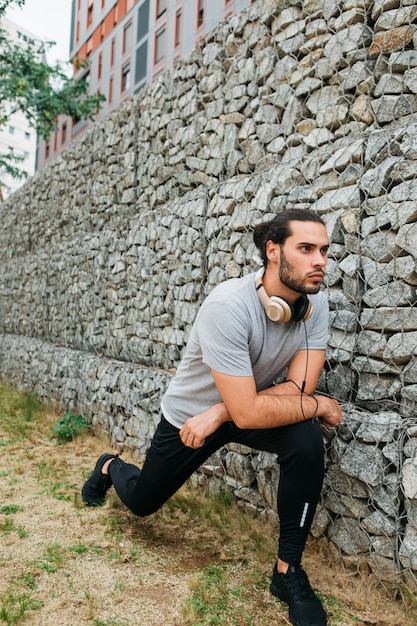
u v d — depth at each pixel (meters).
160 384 3.54
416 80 2.36
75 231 5.75
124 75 17.81
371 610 1.98
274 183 2.84
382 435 2.17
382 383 2.31
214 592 2.02
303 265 1.85
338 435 2.32
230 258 3.12
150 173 4.34
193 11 12.66
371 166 2.40
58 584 2.04
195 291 3.38
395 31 2.42
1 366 7.18
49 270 6.12
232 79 3.37
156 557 2.29
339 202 2.48
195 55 3.76
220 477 2.96
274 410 1.91
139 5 16.22
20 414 5.08
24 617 1.81
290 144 2.91
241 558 2.30
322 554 2.34
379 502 2.15
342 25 2.64
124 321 4.35
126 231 4.50
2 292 7.86
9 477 3.25
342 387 2.45
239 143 3.31
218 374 1.92
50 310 6.03
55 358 5.39
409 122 2.31
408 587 2.03
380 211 2.33
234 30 3.36
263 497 2.66
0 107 11.56
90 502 2.78
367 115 2.53
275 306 1.90
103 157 5.16
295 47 2.90
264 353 2.02
